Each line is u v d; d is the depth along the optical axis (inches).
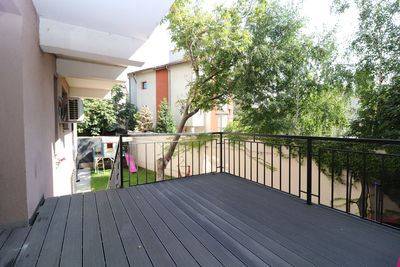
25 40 80.2
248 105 272.7
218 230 76.1
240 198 109.6
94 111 545.0
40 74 106.7
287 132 265.0
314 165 217.2
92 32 112.5
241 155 301.0
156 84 605.0
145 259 59.2
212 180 143.6
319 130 262.5
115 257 60.1
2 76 74.2
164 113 540.1
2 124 74.5
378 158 175.8
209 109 313.6
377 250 64.2
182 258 59.6
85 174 460.4
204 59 273.0
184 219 85.0
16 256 60.4
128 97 642.2
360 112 207.2
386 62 197.5
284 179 245.0
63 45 105.9
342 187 197.3
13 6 72.1
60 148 193.6
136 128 577.3
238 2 259.8
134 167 499.2
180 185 132.3
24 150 77.7
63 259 59.1
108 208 95.9
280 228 78.1
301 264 57.2
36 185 93.2
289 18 246.7
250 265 56.6
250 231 75.6
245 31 238.7
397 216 168.1
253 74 244.8
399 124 182.9
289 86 254.2
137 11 103.1
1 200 74.9
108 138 529.7
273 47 251.1
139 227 78.0
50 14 101.4
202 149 370.6
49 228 77.1
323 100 253.4
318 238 71.2
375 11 197.8
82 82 225.8
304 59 246.4
